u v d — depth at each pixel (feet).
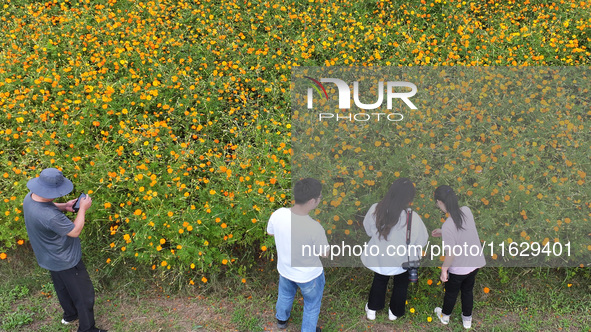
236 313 14.37
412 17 25.31
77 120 18.11
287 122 19.11
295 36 23.85
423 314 14.47
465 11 25.02
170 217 14.85
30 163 17.01
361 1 26.12
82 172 16.70
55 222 11.05
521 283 15.43
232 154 17.44
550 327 14.10
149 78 21.25
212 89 20.80
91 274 15.35
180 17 25.00
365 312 14.60
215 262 15.53
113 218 15.84
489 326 14.10
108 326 13.87
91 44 23.06
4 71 20.20
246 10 25.22
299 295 15.05
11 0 25.64
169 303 14.85
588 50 24.21
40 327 13.62
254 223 15.12
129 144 18.08
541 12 25.20
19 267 15.78
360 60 23.45
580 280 15.39
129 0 25.82
